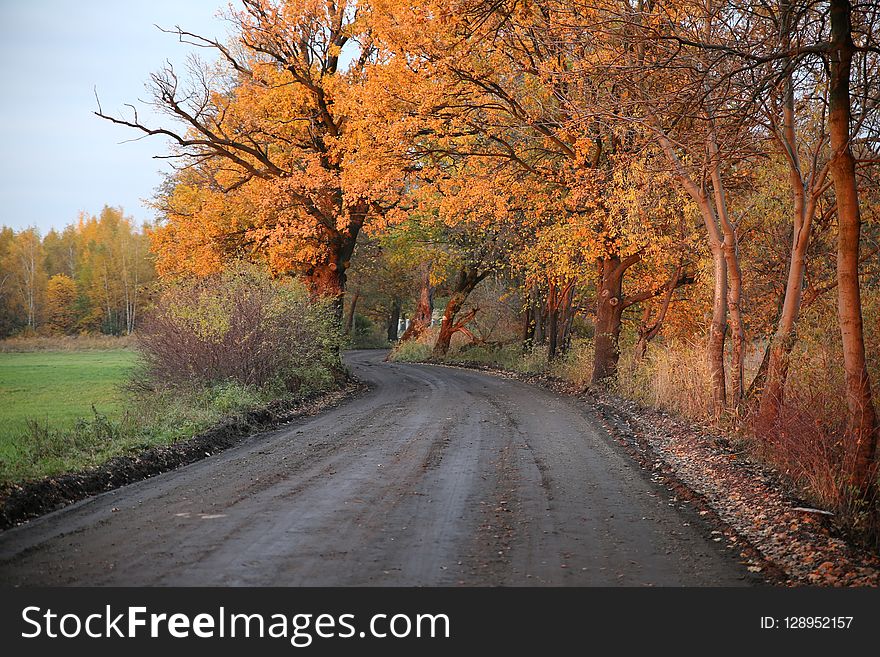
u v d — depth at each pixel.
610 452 14.35
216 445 14.57
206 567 6.92
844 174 9.16
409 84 23.95
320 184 29.39
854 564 7.49
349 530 8.33
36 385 27.09
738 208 20.03
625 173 18.84
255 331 21.03
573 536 8.34
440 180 25.53
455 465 12.72
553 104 21.45
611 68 11.27
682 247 21.62
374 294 80.81
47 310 88.56
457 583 6.66
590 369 28.44
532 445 15.07
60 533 8.08
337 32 31.20
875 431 9.27
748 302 20.12
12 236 100.31
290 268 32.53
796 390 12.55
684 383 18.88
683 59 10.77
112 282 90.94
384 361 54.34
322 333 26.11
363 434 16.58
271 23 29.91
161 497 10.01
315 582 6.61
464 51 20.70
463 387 30.03
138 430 13.91
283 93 30.12
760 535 8.58
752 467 12.02
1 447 12.48
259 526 8.45
